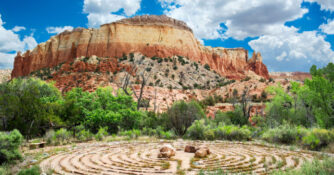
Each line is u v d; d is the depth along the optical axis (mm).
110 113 17984
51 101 19094
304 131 14688
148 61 120812
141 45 134625
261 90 61750
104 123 19453
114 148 12508
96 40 137750
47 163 8539
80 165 8281
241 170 7457
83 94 20250
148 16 155250
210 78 123250
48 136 14312
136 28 139125
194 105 22547
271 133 15820
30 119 14852
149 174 7094
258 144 14461
